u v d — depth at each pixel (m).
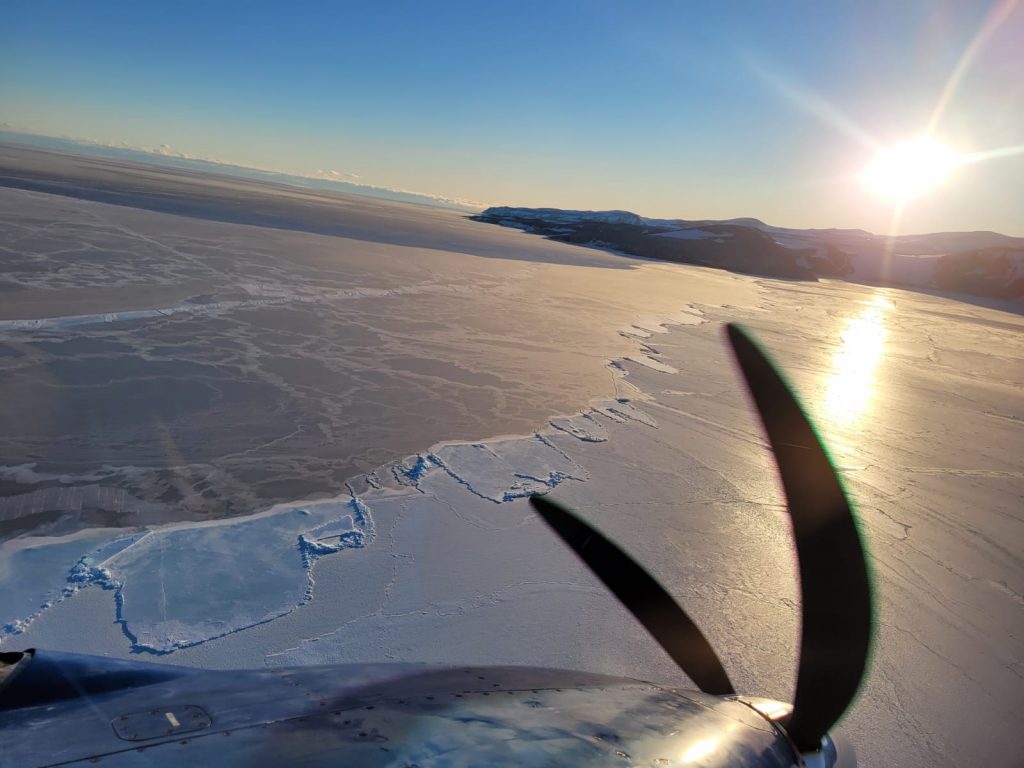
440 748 0.87
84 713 0.93
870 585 1.31
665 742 1.08
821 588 1.33
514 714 1.08
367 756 0.81
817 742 1.30
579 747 0.97
